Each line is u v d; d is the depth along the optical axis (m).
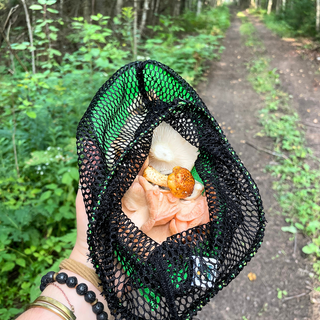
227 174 0.66
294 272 1.88
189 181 0.68
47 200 1.73
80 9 3.75
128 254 0.56
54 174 1.86
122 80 0.69
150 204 0.66
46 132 2.07
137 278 0.55
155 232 0.67
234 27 8.04
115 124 0.69
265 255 1.98
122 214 0.60
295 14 6.64
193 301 0.56
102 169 0.59
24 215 1.55
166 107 0.62
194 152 0.72
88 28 2.42
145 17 4.84
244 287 1.82
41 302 0.58
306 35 6.07
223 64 4.87
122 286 0.62
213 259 0.58
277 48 5.53
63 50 3.42
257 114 3.38
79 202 0.72
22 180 1.77
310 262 1.92
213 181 0.67
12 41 2.77
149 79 0.69
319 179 2.44
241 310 1.72
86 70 2.47
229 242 0.60
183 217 0.66
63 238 1.56
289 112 3.38
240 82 4.20
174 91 0.69
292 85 4.00
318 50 5.11
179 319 0.54
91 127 0.62
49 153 1.86
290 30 6.42
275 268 1.91
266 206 2.30
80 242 0.70
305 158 2.69
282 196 2.34
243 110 3.50
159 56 3.65
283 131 3.02
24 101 1.77
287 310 1.71
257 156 2.79
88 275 0.64
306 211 2.19
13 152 2.03
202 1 9.20
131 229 0.58
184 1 8.11
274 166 2.62
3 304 1.49
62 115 2.27
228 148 0.64
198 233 0.60
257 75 4.38
